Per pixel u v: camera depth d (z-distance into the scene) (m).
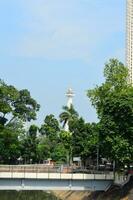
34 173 94.06
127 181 100.56
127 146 95.81
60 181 95.69
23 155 194.12
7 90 137.88
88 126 148.25
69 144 167.38
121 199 95.31
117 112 97.88
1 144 140.38
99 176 98.50
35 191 164.62
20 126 146.00
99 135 100.62
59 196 137.00
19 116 147.12
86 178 97.25
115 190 98.69
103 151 104.81
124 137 97.06
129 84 114.31
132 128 96.12
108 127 98.25
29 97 150.62
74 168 105.50
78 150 148.00
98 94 112.69
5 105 136.75
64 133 171.88
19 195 147.12
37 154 199.00
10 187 93.62
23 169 94.44
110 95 103.69
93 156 139.62
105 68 114.44
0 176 92.75
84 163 146.62
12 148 145.62
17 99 146.88
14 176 93.06
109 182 100.00
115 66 114.19
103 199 99.31
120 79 112.50
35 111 152.38
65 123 185.38
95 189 98.69
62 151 195.38
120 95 99.56
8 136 140.88
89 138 142.12
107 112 99.62
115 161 100.44
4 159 153.12
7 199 132.50
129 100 97.50
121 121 97.44
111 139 97.19
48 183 95.06
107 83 113.06
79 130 149.25
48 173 94.75
